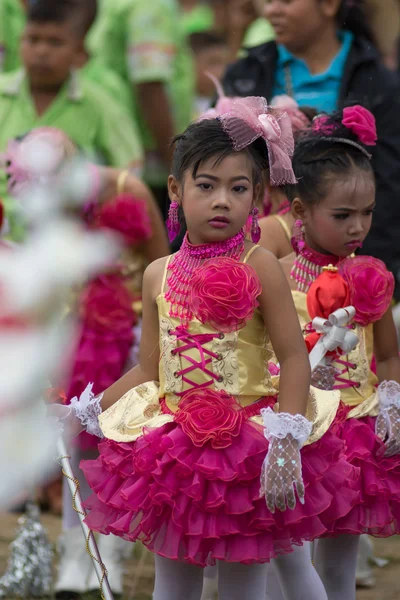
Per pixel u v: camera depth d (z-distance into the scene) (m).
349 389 6.99
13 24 14.98
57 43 11.85
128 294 9.09
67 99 12.19
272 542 5.68
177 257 6.29
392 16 11.45
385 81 10.77
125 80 14.88
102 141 12.44
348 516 6.53
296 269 7.43
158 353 6.41
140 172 12.73
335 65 10.88
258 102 6.10
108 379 8.95
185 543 5.63
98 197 8.98
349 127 7.49
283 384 5.87
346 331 6.54
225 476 5.53
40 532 9.41
